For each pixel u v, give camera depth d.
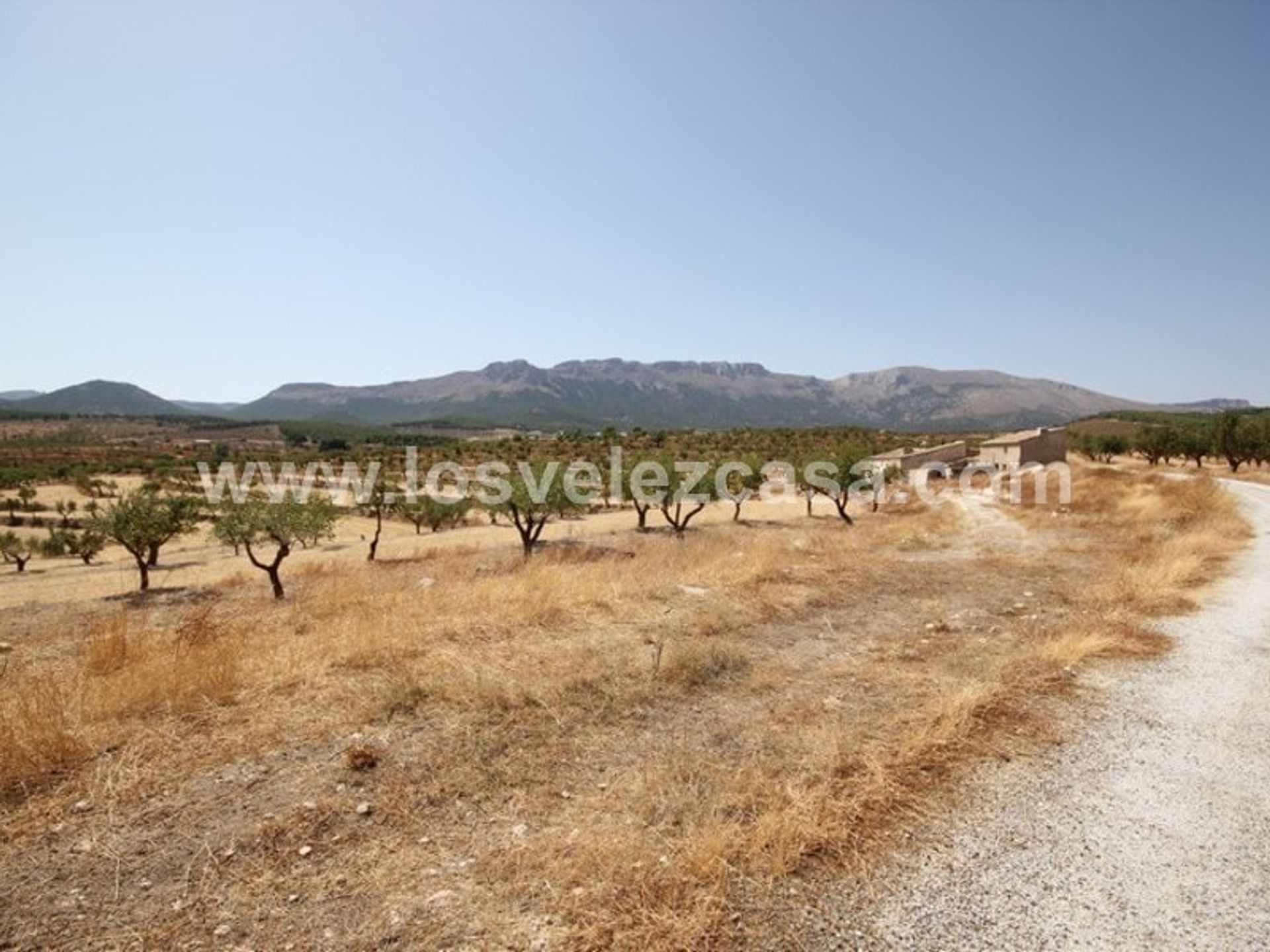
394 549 30.23
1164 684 6.72
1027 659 7.46
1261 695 6.44
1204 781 4.75
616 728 5.49
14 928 3.05
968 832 4.03
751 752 5.07
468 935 3.05
